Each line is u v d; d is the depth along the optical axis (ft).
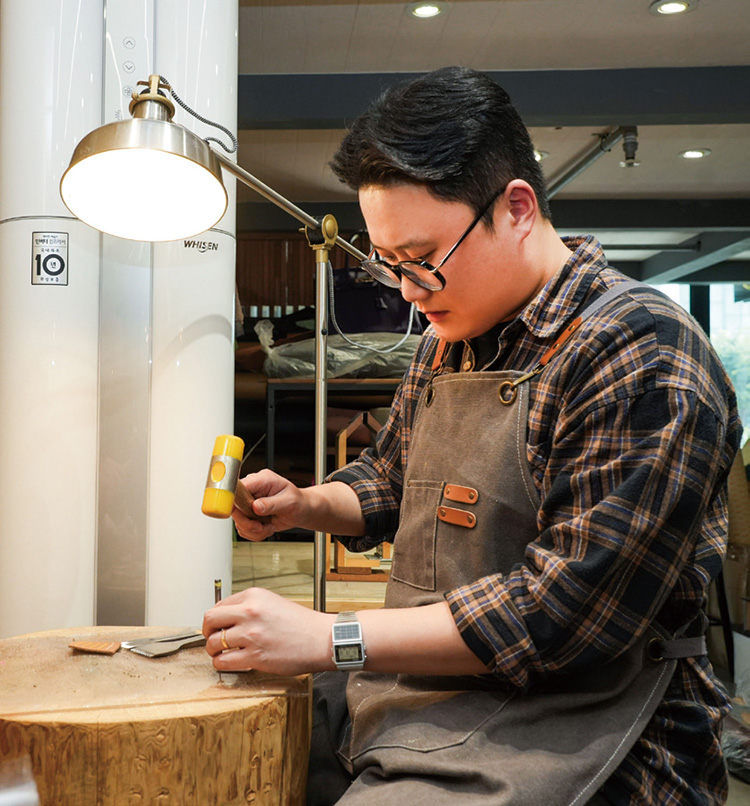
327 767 3.31
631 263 25.84
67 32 5.35
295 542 10.71
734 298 26.12
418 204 2.91
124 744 2.53
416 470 3.42
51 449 5.26
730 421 3.07
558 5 10.26
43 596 5.25
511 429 3.06
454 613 2.76
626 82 12.22
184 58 5.50
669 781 2.83
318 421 5.20
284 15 10.43
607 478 2.72
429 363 3.97
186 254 5.46
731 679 8.59
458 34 11.03
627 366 2.80
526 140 3.14
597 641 2.66
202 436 5.49
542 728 2.79
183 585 5.43
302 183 17.43
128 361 5.44
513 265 3.10
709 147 15.70
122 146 3.50
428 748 2.73
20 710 2.61
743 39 11.27
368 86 12.30
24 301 5.30
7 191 5.37
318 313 5.17
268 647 2.72
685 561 2.78
